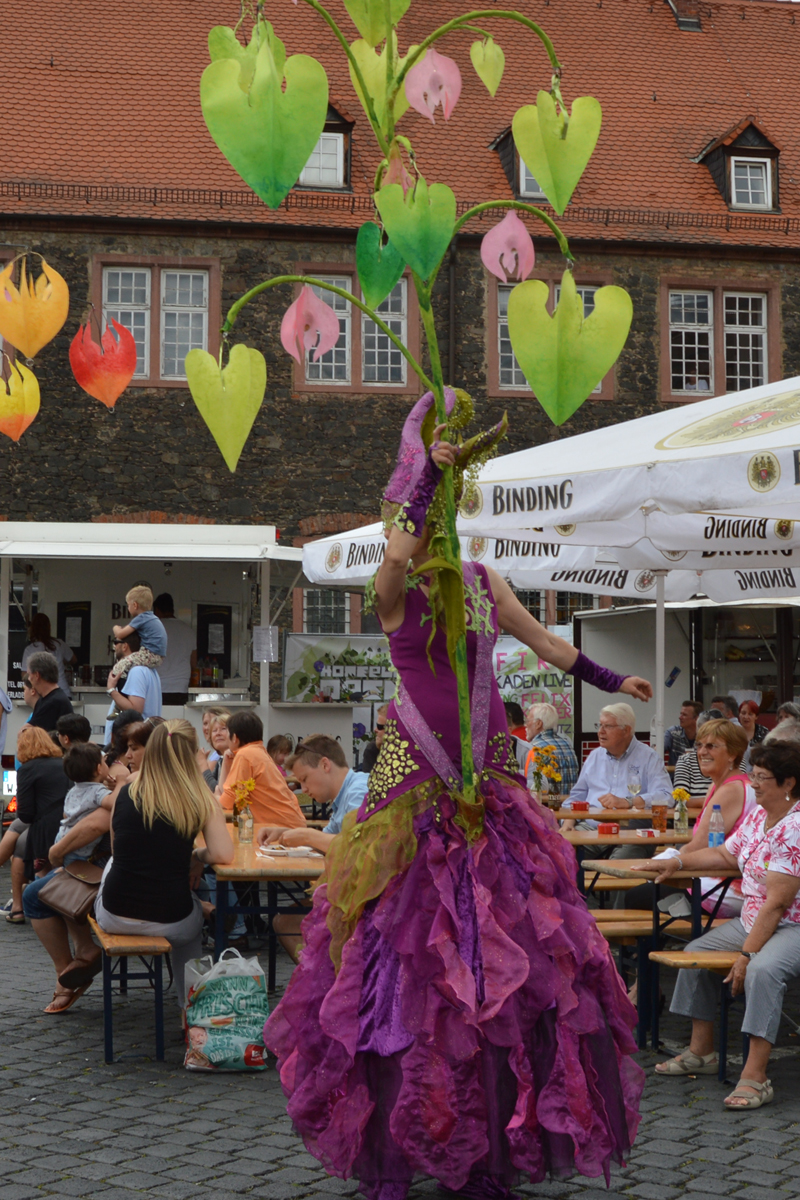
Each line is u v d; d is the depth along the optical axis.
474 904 3.21
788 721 6.96
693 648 16.81
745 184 23.45
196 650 17.53
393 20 2.70
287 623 21.25
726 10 27.12
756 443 6.18
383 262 2.62
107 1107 5.22
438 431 3.13
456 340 21.61
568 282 2.34
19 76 22.61
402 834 3.30
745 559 10.05
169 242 21.00
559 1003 3.19
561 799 9.47
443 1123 3.06
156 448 20.77
